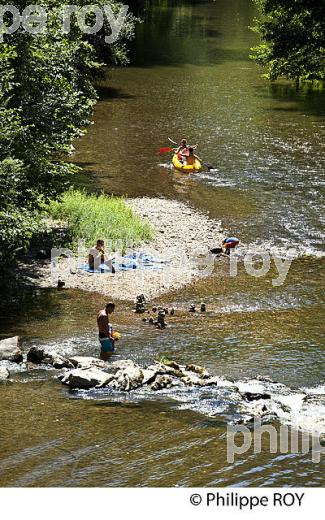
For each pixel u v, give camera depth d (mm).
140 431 24438
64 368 29500
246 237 46469
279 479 21859
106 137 68688
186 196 53812
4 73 40344
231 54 116062
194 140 68438
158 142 67625
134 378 28203
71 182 55281
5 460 22391
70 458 22641
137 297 35812
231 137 69875
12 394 27016
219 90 91062
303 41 85750
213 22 150500
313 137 70500
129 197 53000
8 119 38094
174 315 35469
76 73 59438
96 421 25094
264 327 34250
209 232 47000
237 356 31172
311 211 51406
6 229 34781
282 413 26203
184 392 27719
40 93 43125
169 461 22641
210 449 23406
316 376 29469
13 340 31094
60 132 43781
